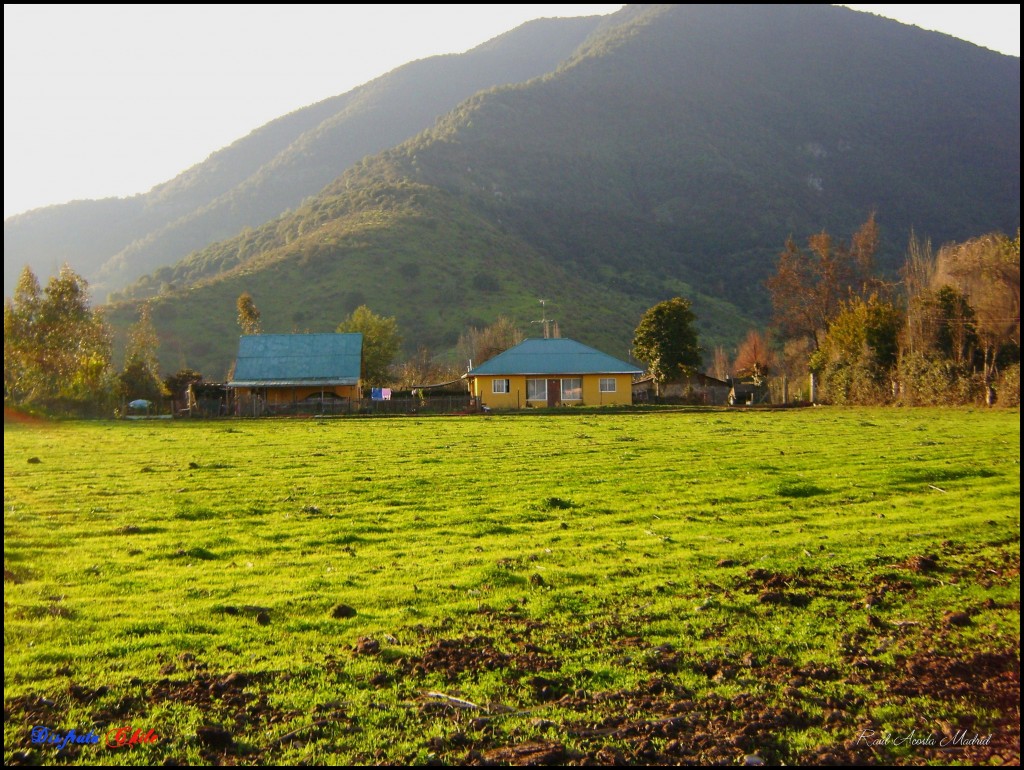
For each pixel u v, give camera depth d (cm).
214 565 1180
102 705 736
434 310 11806
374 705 748
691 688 795
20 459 2389
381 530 1396
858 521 1430
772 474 1920
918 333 5062
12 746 665
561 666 834
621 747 692
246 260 15675
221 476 1989
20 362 5075
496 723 725
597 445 2630
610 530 1384
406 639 899
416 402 5306
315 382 6125
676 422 3769
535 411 5188
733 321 13538
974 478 1834
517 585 1087
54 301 5216
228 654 852
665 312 6844
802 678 815
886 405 4934
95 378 5394
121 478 1964
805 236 17488
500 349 8019
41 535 1338
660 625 941
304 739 692
